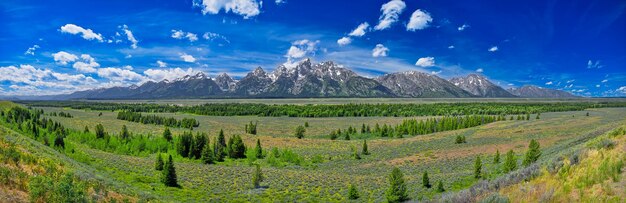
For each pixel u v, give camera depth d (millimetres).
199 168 72750
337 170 82312
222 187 57188
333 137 139625
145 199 32531
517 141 93438
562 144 68062
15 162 26703
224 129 167625
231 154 98812
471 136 113938
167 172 56188
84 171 36188
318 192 54094
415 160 84312
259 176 59312
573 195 17484
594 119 133875
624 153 19812
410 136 140375
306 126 177125
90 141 102000
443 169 70688
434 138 117500
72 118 196000
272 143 118688
